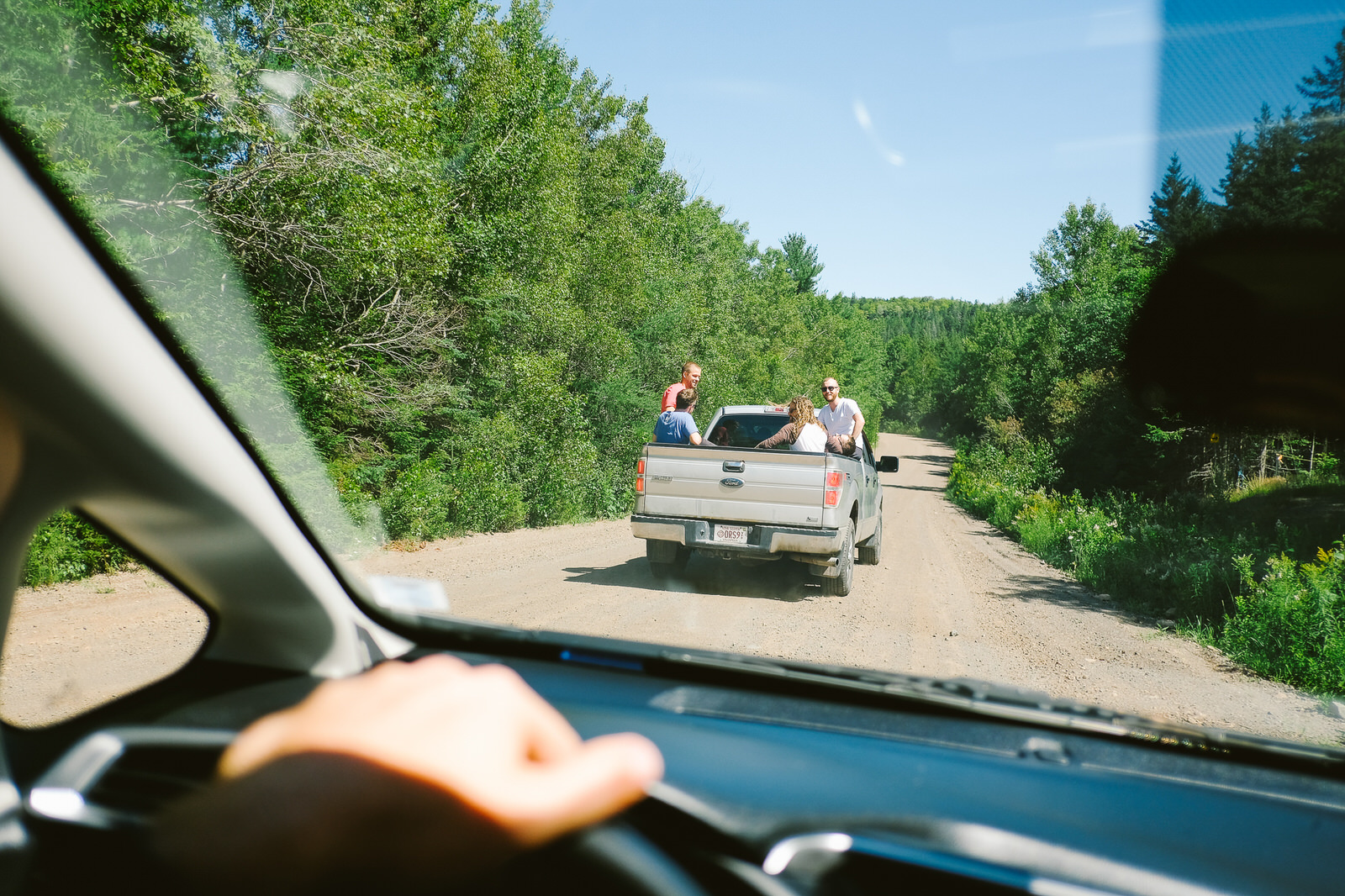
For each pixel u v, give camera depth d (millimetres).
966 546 15570
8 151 759
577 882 823
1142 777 1605
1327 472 24484
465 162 16781
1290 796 1559
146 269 8867
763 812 1204
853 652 5457
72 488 917
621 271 23172
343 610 1428
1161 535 13617
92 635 2592
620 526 14945
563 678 2043
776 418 9945
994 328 70125
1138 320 33844
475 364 16453
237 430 1112
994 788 1473
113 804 947
